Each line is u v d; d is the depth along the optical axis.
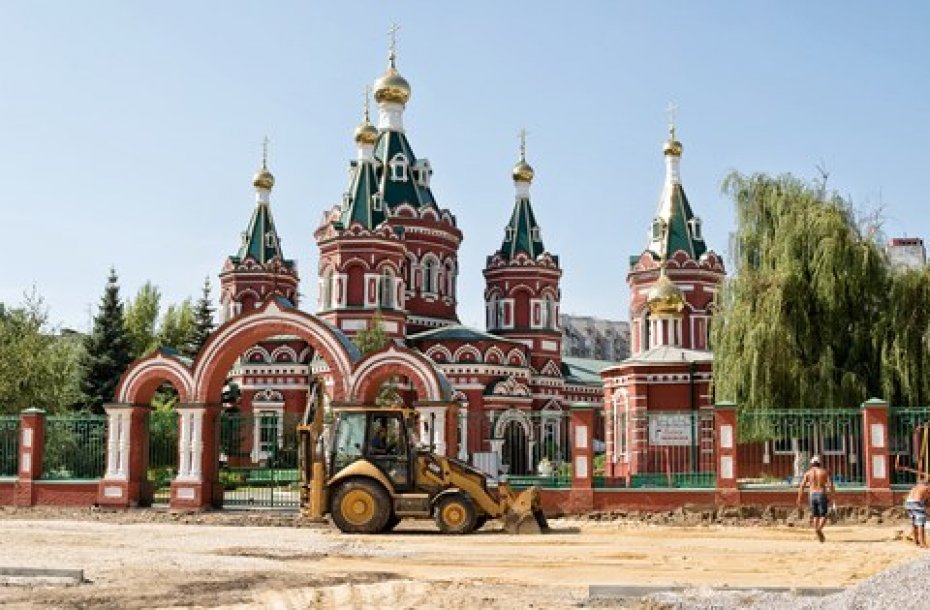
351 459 27.08
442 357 61.28
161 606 14.62
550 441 65.75
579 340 144.12
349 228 62.16
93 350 63.59
